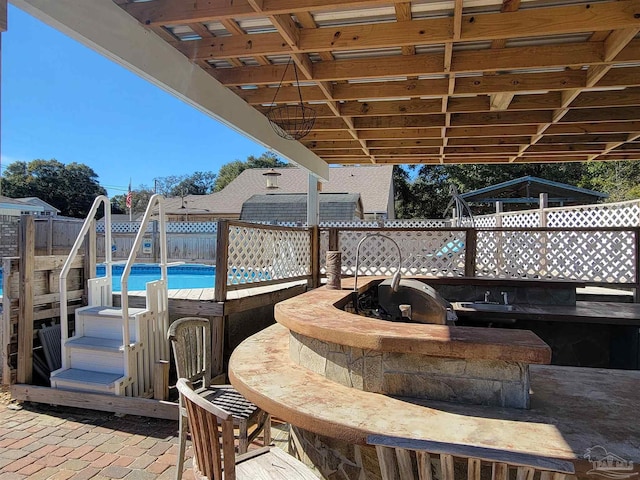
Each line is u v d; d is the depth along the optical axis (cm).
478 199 1207
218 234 422
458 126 562
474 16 316
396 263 596
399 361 199
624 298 559
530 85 426
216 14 303
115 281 928
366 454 193
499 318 456
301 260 599
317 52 372
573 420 171
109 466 269
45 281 411
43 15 249
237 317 483
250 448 296
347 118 547
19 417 346
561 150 715
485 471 168
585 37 351
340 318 236
